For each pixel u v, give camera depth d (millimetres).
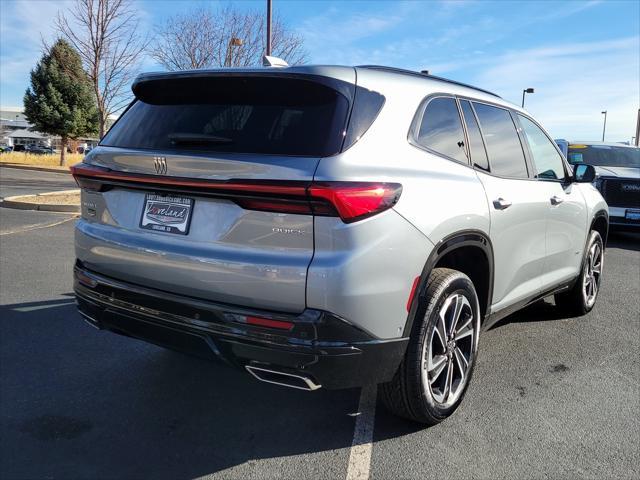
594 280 5551
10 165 33000
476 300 3312
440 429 3143
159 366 3949
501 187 3555
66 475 2646
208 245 2645
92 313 3158
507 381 3816
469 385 3521
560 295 5270
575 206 4688
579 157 11719
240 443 2973
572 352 4395
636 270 7836
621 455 2898
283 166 2459
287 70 2742
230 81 2896
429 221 2777
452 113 3365
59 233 9383
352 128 2594
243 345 2539
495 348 4469
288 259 2461
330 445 2967
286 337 2461
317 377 2514
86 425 3119
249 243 2545
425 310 2838
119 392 3535
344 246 2426
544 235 4168
